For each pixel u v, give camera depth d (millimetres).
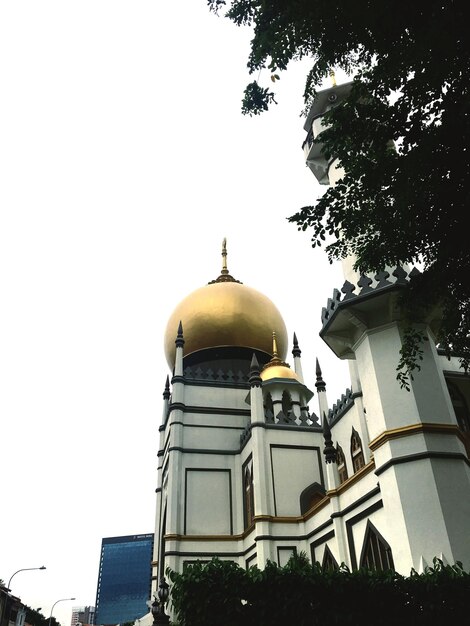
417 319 12391
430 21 8281
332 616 9789
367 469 19438
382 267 10984
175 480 30766
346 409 27781
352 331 18656
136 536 145875
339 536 21047
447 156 8641
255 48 10586
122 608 135750
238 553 29234
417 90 8977
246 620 9828
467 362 12219
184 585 10148
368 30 9656
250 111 11422
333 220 10164
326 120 10320
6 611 54656
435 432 15445
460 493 14680
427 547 13945
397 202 9242
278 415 30781
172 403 33469
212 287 40688
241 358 38531
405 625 9852
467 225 8836
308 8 9508
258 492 27250
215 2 10961
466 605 9938
